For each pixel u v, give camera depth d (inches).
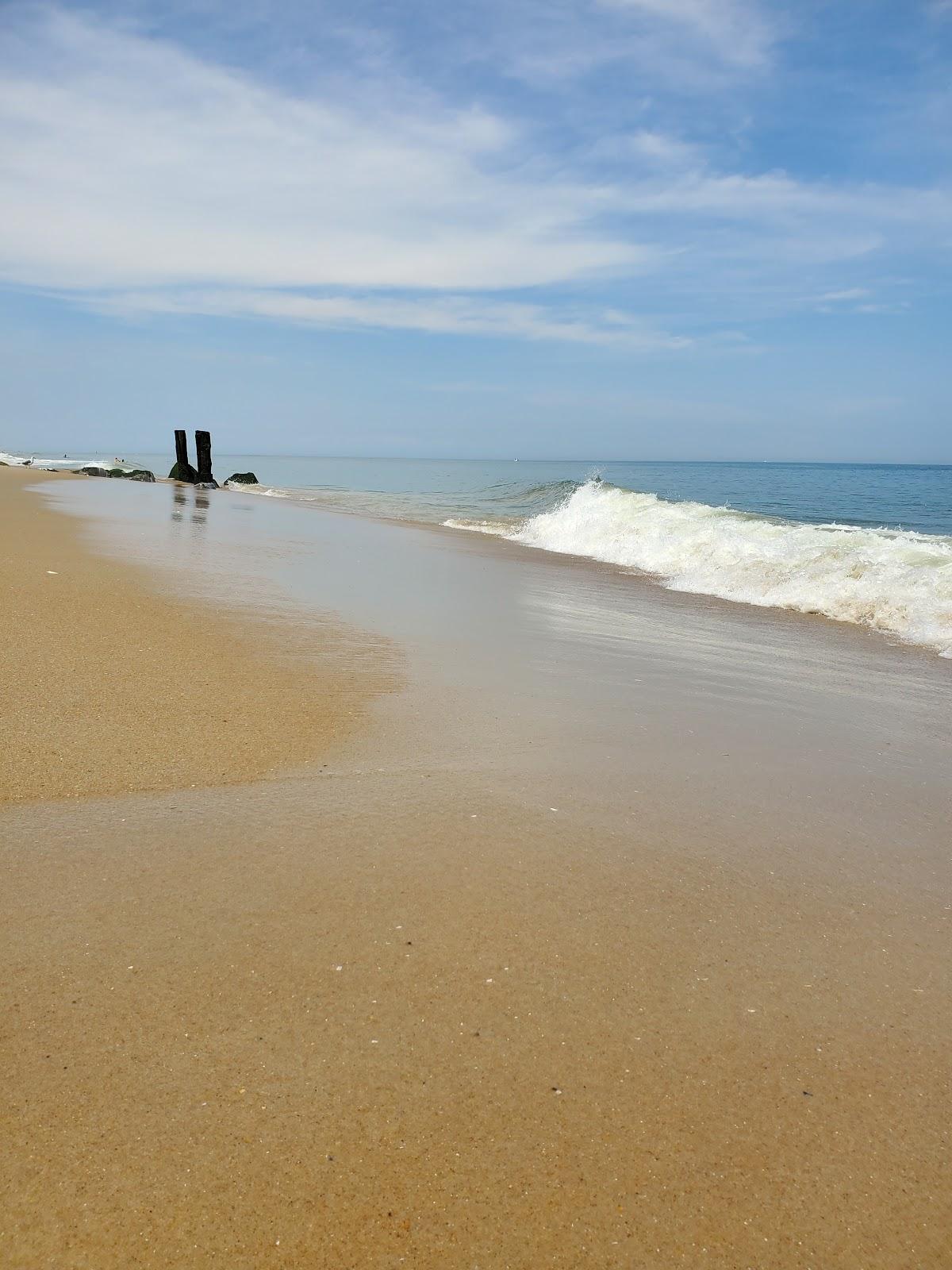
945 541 473.1
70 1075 72.1
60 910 96.9
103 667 192.9
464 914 101.3
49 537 426.6
